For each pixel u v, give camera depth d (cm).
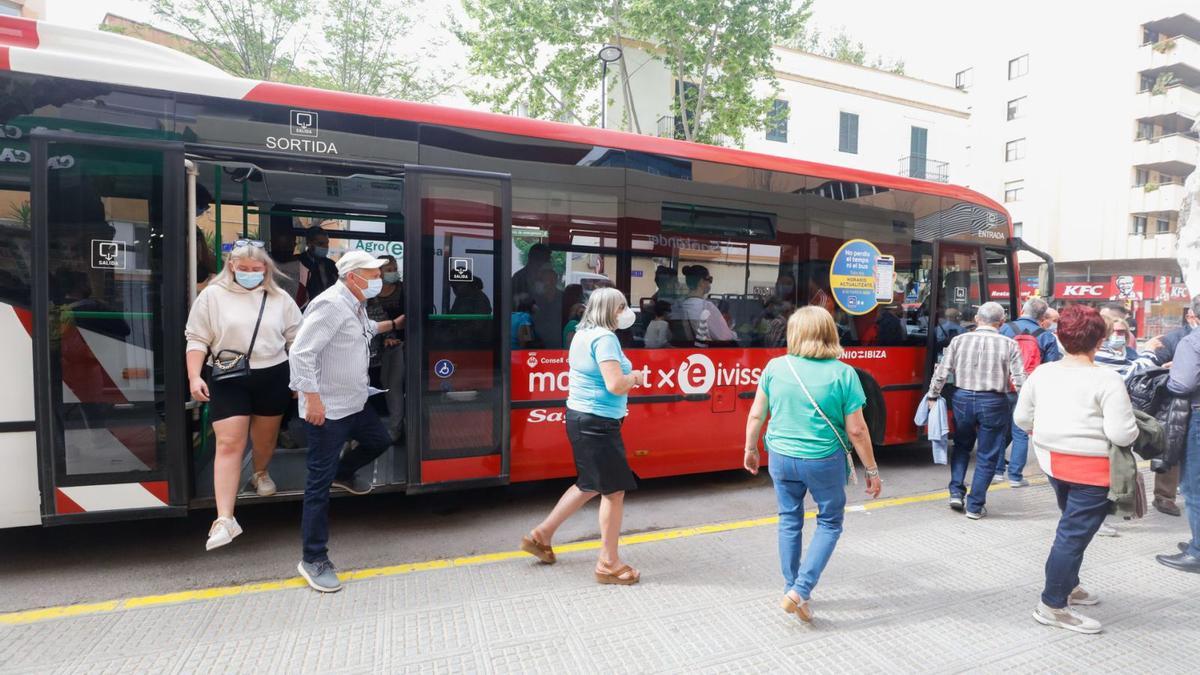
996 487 608
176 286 376
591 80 1784
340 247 665
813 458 314
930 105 2731
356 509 509
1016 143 3416
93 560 398
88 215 363
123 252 369
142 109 381
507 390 462
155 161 373
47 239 355
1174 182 2864
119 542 428
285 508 506
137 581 368
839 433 316
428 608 334
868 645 307
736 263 556
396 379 542
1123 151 3038
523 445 482
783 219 575
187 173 392
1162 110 2892
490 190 454
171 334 376
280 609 332
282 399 390
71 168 360
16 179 357
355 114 428
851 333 613
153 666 277
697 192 536
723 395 556
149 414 375
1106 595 374
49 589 356
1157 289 2941
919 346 659
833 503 320
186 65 400
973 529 480
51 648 291
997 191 3497
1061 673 288
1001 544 449
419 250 434
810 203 588
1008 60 3428
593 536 454
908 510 528
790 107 2452
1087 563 425
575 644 300
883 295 632
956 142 2814
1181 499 595
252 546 425
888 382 638
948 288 670
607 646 299
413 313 432
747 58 1728
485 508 519
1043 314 636
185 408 383
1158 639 322
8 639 299
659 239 522
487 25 1753
